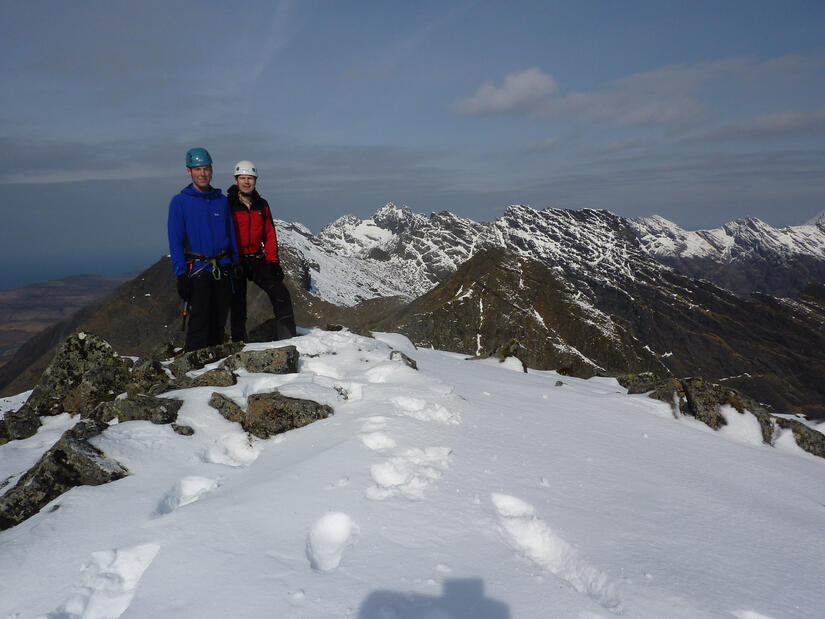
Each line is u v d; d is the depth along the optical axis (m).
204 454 5.71
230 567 3.43
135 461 5.29
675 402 9.28
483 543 3.83
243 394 7.00
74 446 5.16
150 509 4.45
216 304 9.10
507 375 10.99
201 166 8.48
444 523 4.06
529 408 7.71
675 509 4.99
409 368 7.96
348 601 3.08
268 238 9.73
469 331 172.75
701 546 4.31
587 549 3.96
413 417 6.26
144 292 188.75
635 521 4.57
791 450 8.59
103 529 4.12
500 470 5.18
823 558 4.45
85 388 7.84
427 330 174.75
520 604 3.16
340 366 8.30
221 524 3.99
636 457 6.34
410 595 3.16
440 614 3.01
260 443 6.05
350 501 4.29
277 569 3.40
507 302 181.50
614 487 5.26
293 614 2.96
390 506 4.24
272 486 4.59
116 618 3.18
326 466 4.91
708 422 8.86
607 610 3.15
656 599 3.40
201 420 6.30
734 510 5.20
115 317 175.00
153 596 3.16
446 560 3.57
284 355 7.85
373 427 5.83
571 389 10.32
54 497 4.86
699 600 3.45
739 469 6.77
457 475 4.92
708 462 6.79
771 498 5.92
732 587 3.71
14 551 3.86
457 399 7.18
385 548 3.67
